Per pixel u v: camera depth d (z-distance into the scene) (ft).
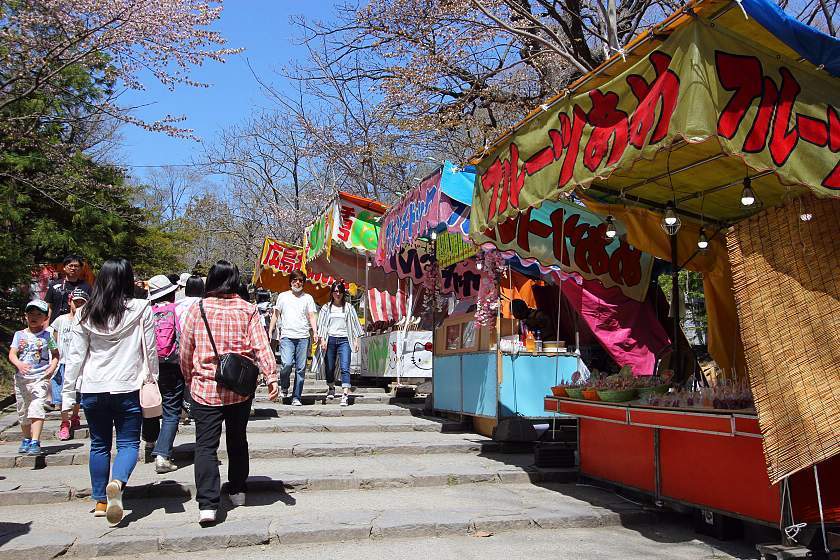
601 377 21.27
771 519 13.91
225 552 14.65
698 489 16.05
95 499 16.49
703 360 24.86
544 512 17.22
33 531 15.11
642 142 12.89
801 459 12.34
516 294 28.45
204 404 16.11
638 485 18.25
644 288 24.39
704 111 11.60
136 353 16.38
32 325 22.22
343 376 33.71
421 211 24.76
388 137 59.72
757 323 13.52
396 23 48.21
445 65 48.24
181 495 18.54
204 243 129.70
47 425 26.30
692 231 21.91
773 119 12.19
